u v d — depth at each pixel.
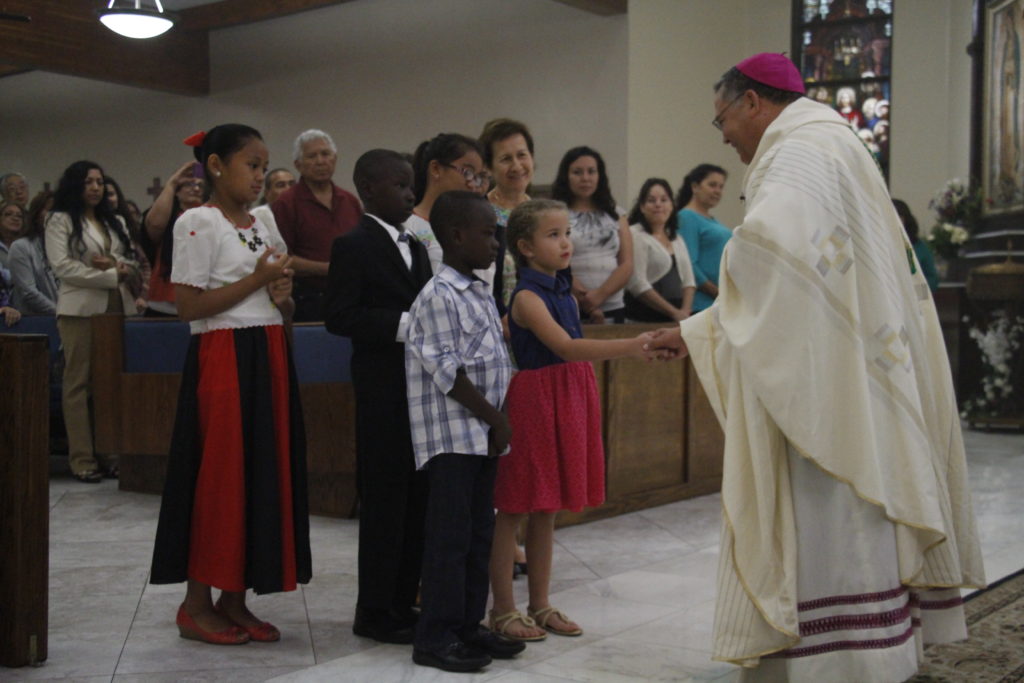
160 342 5.25
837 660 2.37
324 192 5.39
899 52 10.27
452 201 2.78
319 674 2.73
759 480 2.39
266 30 11.09
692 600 3.49
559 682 2.68
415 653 2.81
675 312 5.34
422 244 3.08
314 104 10.81
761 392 2.36
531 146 3.73
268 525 2.90
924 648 2.89
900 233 2.56
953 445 2.64
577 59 9.16
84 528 4.54
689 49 9.75
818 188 2.42
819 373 2.35
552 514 3.12
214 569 2.90
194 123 11.77
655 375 5.08
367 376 2.95
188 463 2.93
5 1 9.74
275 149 11.14
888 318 2.42
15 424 2.73
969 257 8.95
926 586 2.46
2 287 6.09
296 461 2.99
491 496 2.86
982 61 8.98
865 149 2.57
